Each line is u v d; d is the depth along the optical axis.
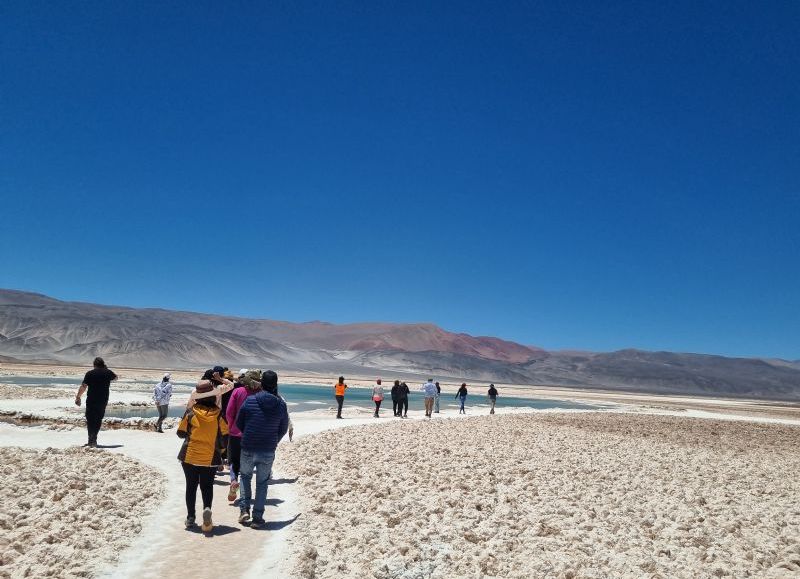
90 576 7.11
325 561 8.10
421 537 9.09
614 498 12.55
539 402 85.94
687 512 11.59
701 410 75.81
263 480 9.77
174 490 12.02
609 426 33.59
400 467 15.00
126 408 36.75
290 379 120.00
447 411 44.00
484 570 7.86
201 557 8.06
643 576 7.75
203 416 9.33
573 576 7.64
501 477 14.05
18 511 9.22
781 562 8.54
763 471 18.33
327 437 21.03
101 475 12.44
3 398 33.75
